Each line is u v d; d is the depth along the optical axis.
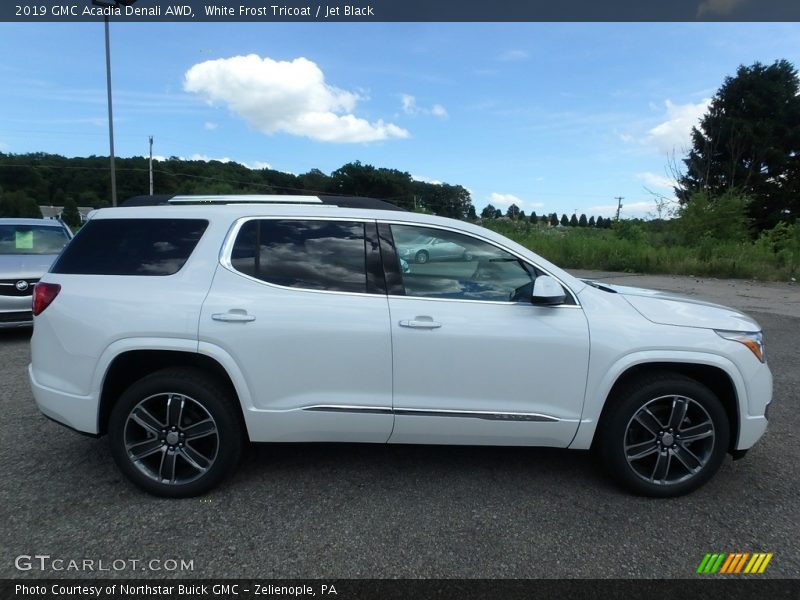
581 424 3.54
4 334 8.39
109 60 21.27
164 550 2.96
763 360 3.67
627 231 23.98
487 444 3.61
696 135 37.91
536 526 3.24
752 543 3.10
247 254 3.60
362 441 3.60
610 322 3.55
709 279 16.81
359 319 3.47
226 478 3.78
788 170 36.22
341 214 3.71
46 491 3.57
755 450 4.36
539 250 22.38
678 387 3.51
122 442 3.46
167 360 3.58
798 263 16.98
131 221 3.71
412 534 3.14
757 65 36.88
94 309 3.47
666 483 3.57
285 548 2.99
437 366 3.48
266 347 3.42
